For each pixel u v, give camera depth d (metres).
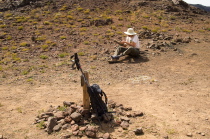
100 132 4.59
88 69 10.09
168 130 4.63
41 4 27.97
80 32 18.52
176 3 29.61
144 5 28.50
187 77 8.51
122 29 19.48
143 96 6.70
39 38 16.80
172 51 12.69
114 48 14.17
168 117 5.24
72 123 4.84
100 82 8.24
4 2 29.95
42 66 10.94
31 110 5.88
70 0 29.77
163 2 29.78
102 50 13.82
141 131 4.50
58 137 4.44
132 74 9.12
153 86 7.60
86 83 5.08
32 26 20.41
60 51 14.02
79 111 5.21
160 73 9.13
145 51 12.71
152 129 4.68
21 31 19.09
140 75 8.95
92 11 25.70
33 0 29.19
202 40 15.50
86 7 27.12
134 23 21.61
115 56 10.83
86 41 15.74
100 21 21.06
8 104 6.36
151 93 6.92
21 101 6.58
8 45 15.56
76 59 5.08
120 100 6.43
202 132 4.53
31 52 13.97
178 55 11.93
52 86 8.02
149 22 22.17
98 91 4.99
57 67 10.71
